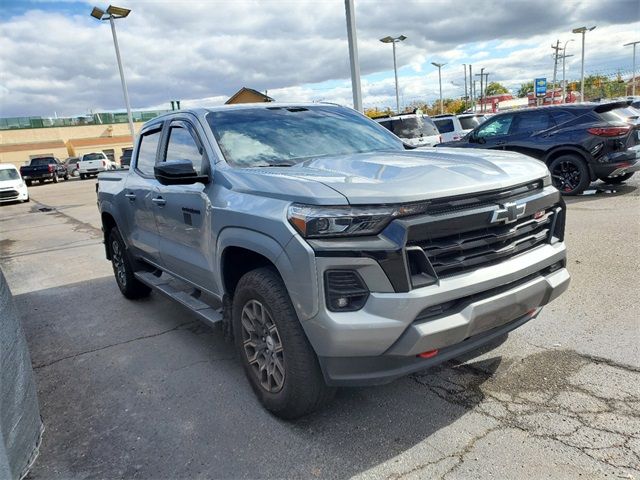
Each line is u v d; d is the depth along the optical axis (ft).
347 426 9.88
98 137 187.73
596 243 20.86
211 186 11.41
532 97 199.62
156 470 9.09
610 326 13.09
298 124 13.53
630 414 9.47
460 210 8.80
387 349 8.36
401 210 8.26
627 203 28.19
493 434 9.24
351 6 38.04
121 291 20.01
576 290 15.83
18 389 9.23
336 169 10.35
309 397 9.42
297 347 9.15
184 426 10.39
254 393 11.10
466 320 8.61
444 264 8.64
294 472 8.71
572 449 8.66
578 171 31.07
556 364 11.49
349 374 8.69
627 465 8.18
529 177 9.95
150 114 165.58
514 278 9.31
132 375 13.00
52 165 114.42
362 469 8.64
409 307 8.17
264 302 9.65
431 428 9.59
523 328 13.48
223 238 10.61
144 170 16.11
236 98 102.32
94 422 10.89
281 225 8.82
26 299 21.54
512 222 9.42
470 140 36.14
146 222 15.56
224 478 8.72
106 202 18.98
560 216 10.90
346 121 14.47
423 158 10.86
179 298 13.94
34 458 9.49
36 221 50.24
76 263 28.07
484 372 11.44
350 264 8.23
